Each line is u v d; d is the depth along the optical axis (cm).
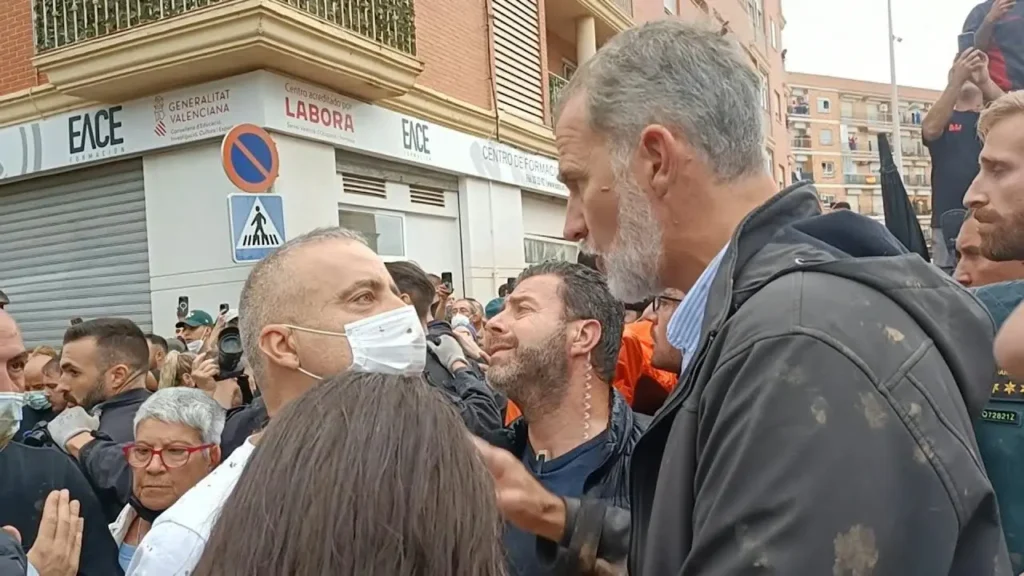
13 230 952
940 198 316
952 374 104
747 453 97
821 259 111
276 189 795
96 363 360
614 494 214
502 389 231
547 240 1434
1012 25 299
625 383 316
